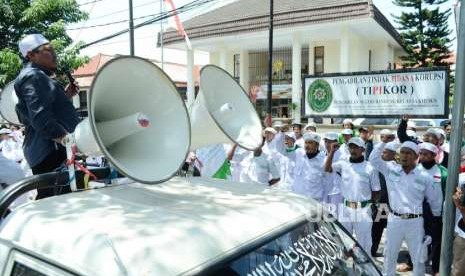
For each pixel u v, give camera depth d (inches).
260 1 794.8
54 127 96.8
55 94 104.4
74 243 64.6
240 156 259.4
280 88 815.7
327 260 83.0
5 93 145.2
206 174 220.4
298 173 253.0
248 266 67.9
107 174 99.3
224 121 107.3
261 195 90.7
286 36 708.0
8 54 460.8
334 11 631.2
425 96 330.3
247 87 855.7
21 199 115.2
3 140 413.1
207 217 73.2
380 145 226.7
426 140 270.1
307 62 800.3
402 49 1000.2
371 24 629.6
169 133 87.5
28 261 66.7
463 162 221.1
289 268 74.2
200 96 105.7
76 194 85.4
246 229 73.1
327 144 243.1
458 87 133.9
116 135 85.6
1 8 477.7
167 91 91.0
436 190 201.0
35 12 480.7
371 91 355.3
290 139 307.6
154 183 76.3
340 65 663.8
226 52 794.2
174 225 68.4
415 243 197.3
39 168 107.7
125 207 77.3
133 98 90.2
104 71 80.3
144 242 62.7
